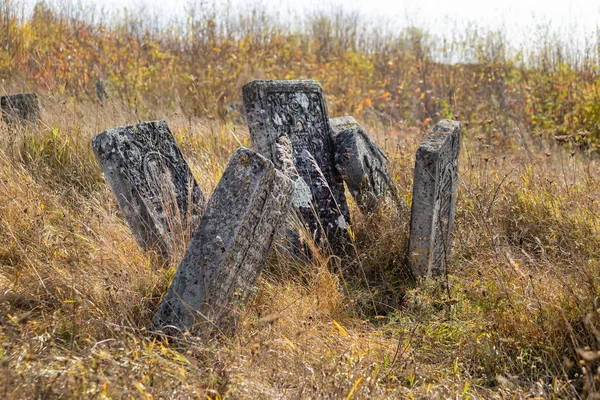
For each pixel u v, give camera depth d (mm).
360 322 4176
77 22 16328
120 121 7953
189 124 8109
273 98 5293
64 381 2656
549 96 12414
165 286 3883
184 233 4465
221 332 3543
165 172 4871
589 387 2873
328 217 5316
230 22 16859
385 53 17844
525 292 3875
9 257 4477
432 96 13336
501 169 6945
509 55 14867
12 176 5461
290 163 4848
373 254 5070
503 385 3170
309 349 3494
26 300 3775
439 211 4758
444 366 3588
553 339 3539
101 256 4238
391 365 3482
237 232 3496
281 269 4578
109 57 13555
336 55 18016
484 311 3918
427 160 4512
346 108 12836
